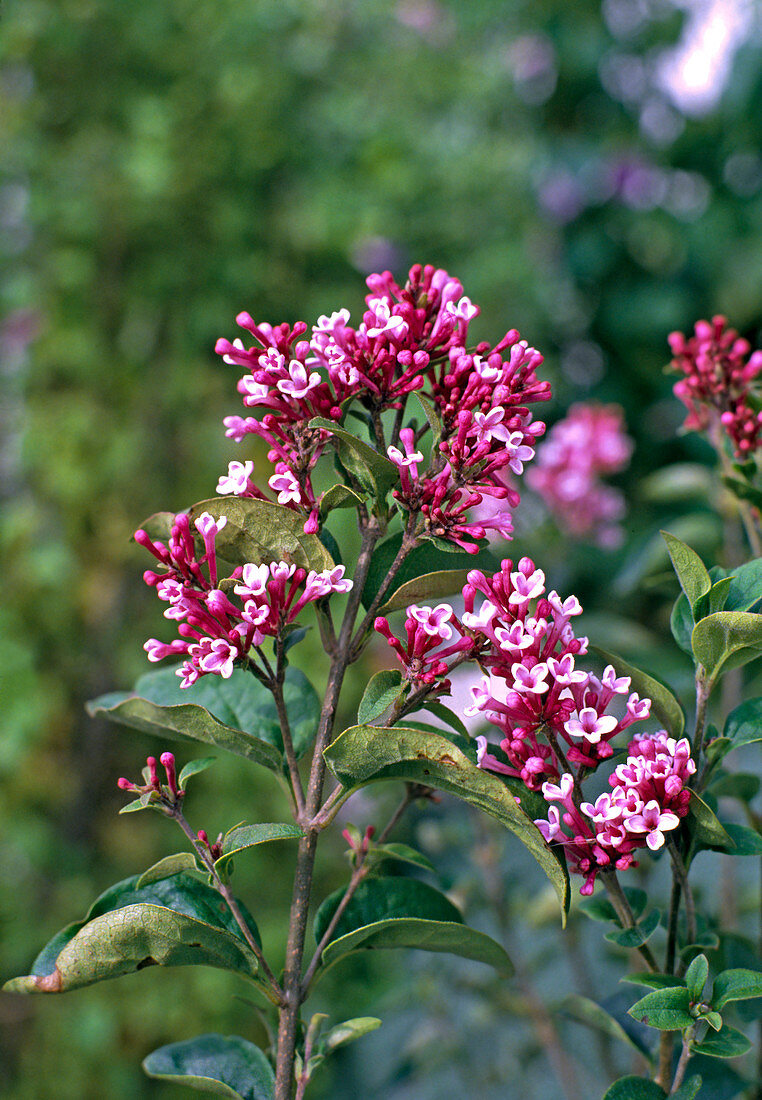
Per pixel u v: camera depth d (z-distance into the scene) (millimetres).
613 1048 784
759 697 494
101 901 493
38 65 1085
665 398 1275
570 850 474
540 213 1369
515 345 479
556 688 471
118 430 1122
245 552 485
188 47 1111
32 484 1141
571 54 1352
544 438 1319
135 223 1099
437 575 479
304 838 483
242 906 495
